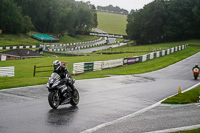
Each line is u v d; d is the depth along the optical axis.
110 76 24.00
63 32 123.12
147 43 105.12
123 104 11.97
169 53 55.25
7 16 96.44
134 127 8.05
